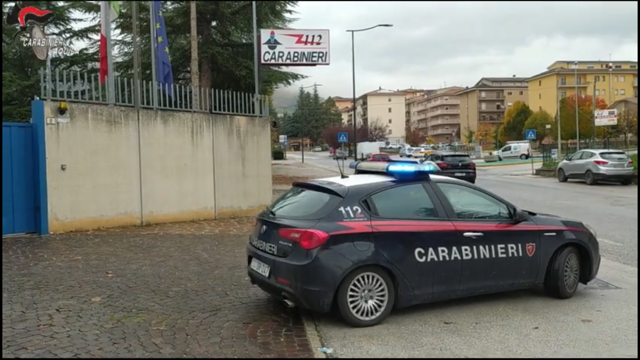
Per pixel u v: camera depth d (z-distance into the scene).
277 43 17.80
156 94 10.50
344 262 4.59
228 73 20.16
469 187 5.43
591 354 4.15
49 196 9.10
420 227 4.95
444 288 5.04
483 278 5.21
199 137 11.16
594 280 6.49
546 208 13.98
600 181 22.80
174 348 4.21
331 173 32.38
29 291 5.80
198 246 8.45
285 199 5.35
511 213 5.48
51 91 9.10
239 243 8.73
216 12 19.17
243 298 5.64
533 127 67.69
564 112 63.25
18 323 4.77
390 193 5.04
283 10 20.16
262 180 12.34
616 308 5.32
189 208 11.03
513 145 50.03
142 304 5.39
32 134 9.11
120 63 19.42
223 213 11.61
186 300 5.55
